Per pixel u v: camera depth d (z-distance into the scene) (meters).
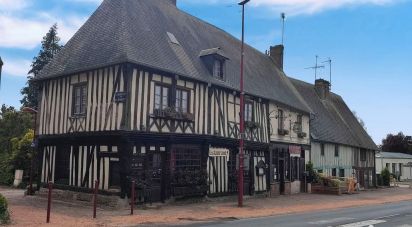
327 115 33.62
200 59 18.94
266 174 22.62
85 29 18.16
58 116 17.08
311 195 24.91
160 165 16.12
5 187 22.67
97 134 15.27
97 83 15.66
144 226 10.98
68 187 16.28
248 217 13.74
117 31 16.20
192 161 17.39
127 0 17.86
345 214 14.94
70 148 16.55
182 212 14.30
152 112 15.46
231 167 19.64
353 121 38.88
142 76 15.23
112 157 15.12
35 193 17.72
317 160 28.84
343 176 32.44
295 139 26.06
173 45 17.95
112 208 14.55
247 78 21.95
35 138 17.95
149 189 15.48
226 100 19.20
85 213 13.21
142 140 15.25
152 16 18.62
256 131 21.50
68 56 17.56
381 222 12.35
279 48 30.50
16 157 23.25
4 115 32.66
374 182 38.19
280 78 28.12
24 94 40.94
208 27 23.78
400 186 41.00
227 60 21.56
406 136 62.91
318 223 11.93
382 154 52.72
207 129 17.88
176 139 16.34
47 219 10.88
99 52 15.97
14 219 10.93
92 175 15.62
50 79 17.59
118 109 14.78
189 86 17.14
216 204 17.23
